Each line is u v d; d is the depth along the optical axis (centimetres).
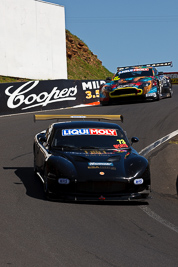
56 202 1196
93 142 1380
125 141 1428
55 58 5659
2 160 1739
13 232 918
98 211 1140
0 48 5084
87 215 1093
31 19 5375
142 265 781
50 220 1026
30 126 2612
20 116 3112
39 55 5469
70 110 3391
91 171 1205
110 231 976
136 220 1085
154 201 1298
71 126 1459
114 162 1260
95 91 4097
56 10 5662
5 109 3225
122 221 1067
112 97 3556
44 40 5522
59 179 1191
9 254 793
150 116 2881
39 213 1078
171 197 1367
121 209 1180
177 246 907
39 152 1440
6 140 2170
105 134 1433
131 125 2598
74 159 1261
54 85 3600
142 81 3581
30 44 5372
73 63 7025
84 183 1184
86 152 1316
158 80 3700
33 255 795
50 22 5584
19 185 1368
